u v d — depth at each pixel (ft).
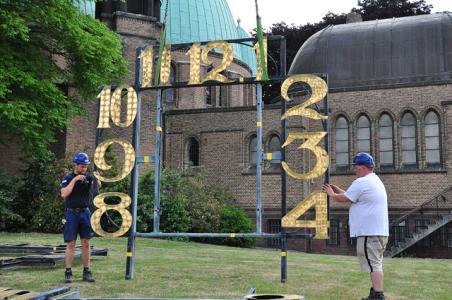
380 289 23.57
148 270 37.09
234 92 141.49
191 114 111.75
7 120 68.33
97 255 46.75
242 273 36.29
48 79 76.02
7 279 31.78
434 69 106.42
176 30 140.46
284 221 31.83
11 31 66.80
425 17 114.11
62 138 100.53
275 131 105.40
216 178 108.58
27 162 86.43
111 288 29.14
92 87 81.10
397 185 102.99
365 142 106.83
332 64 113.50
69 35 75.15
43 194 83.76
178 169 110.01
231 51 34.45
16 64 70.64
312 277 34.96
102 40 79.92
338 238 103.86
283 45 33.53
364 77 110.42
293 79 32.94
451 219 93.20
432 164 102.42
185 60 132.16
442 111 102.27
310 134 31.91
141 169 106.22
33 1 72.13
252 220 104.88
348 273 37.88
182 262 43.39
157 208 34.06
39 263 37.91
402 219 98.22
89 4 114.01
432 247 97.81
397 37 111.65
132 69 109.50
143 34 111.86
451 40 107.65
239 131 108.58
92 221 33.30
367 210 23.77
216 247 74.33
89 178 31.58
